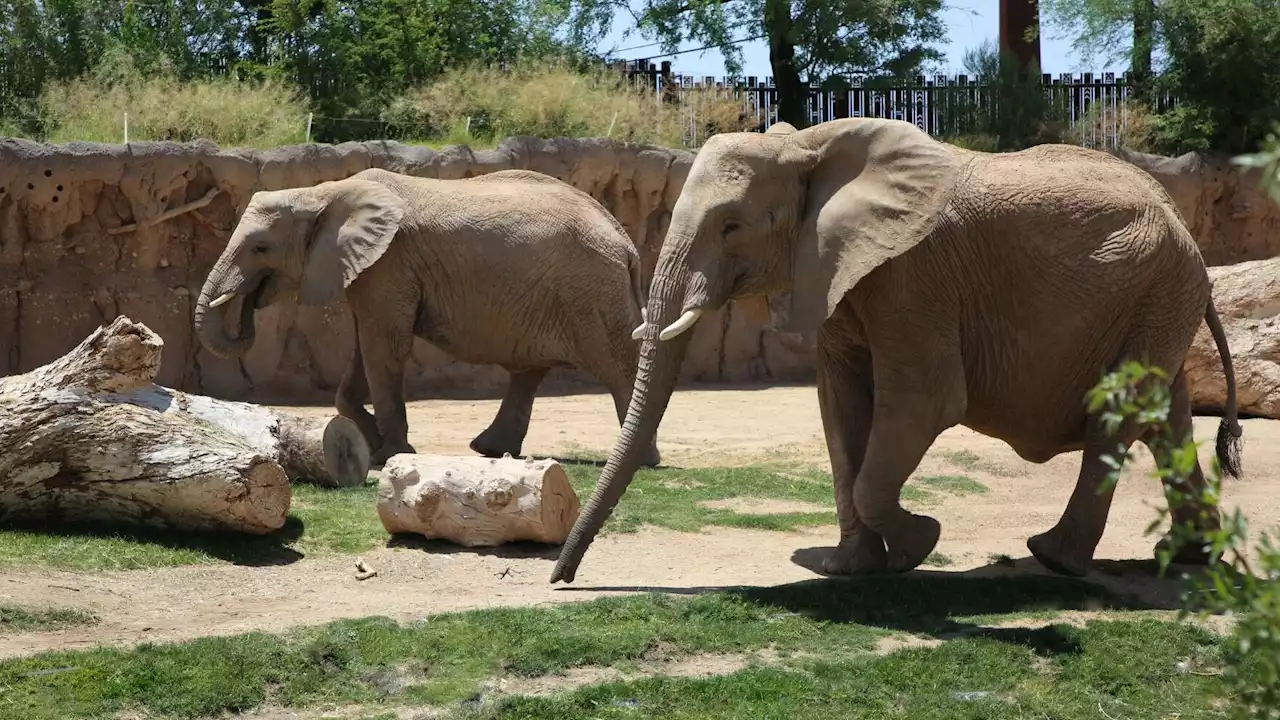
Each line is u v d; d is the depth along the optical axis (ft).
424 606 27.45
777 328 29.27
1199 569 31.60
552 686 23.09
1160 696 22.81
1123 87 103.65
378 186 45.93
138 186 65.62
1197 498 12.33
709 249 27.68
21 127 75.72
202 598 28.04
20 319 64.49
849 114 100.94
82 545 30.73
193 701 21.58
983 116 98.37
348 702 22.33
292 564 31.45
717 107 89.30
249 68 88.53
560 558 28.40
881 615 26.99
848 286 27.30
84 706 21.07
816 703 22.22
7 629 24.86
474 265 45.68
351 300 46.47
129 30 86.89
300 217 45.78
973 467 48.42
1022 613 27.35
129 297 66.28
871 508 28.60
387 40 91.81
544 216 46.24
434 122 82.89
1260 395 60.08
